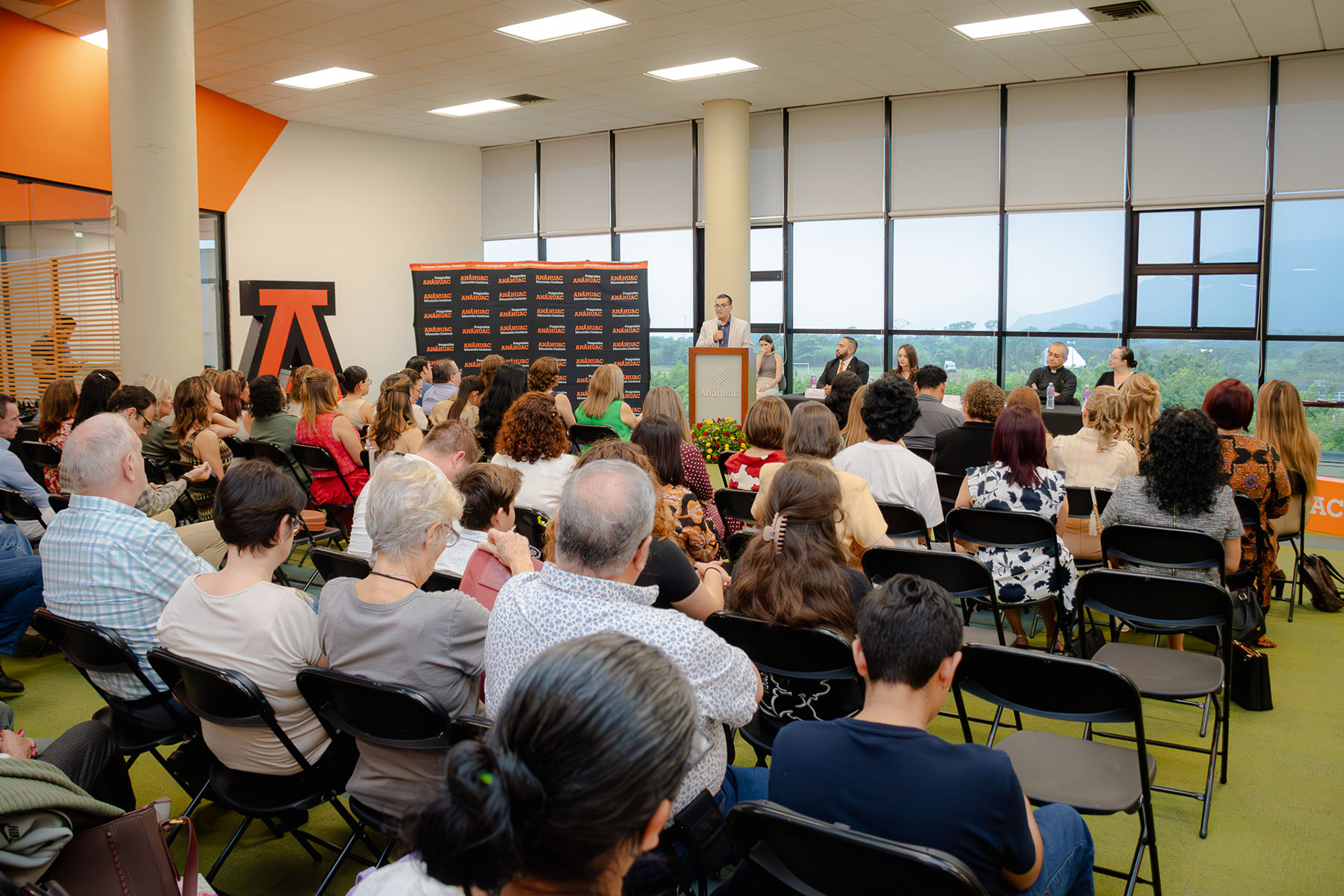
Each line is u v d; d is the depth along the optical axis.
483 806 0.69
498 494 2.92
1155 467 3.46
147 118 6.38
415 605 2.00
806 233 11.34
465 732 1.73
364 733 1.96
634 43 8.53
